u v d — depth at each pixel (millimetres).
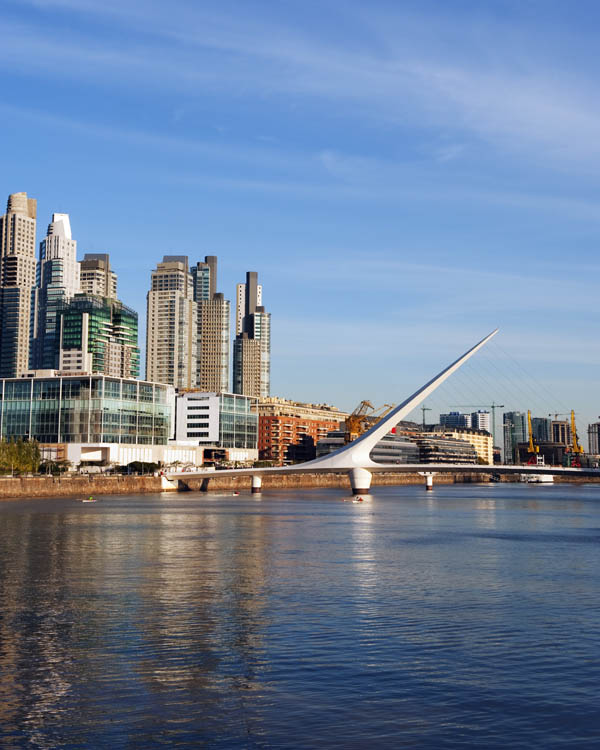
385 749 23391
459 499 191500
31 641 36500
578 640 36500
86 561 65188
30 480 165000
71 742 24047
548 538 89250
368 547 77312
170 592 49688
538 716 26125
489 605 45312
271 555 69938
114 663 32656
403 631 38281
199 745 23766
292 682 29875
